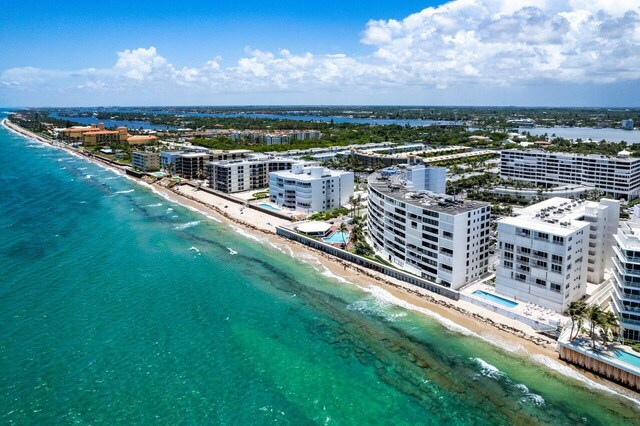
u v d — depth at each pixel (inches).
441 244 6811.0
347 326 6072.8
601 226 6756.9
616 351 5049.2
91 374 5022.1
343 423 4370.1
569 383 4896.7
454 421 4389.8
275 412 4510.3
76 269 7844.5
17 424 4301.2
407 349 5546.3
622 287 5236.2
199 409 4542.3
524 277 6284.5
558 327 5625.0
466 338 5743.1
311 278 7632.9
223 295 6953.7
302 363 5270.7
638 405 4571.9
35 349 5433.1
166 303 6658.5
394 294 6988.2
